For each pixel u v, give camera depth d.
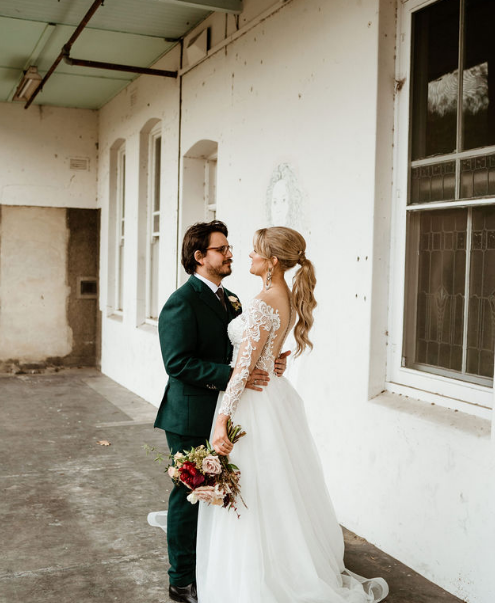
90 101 9.26
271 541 2.72
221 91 5.64
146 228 8.06
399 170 3.70
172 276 6.93
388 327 3.78
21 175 9.45
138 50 6.92
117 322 8.88
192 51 6.11
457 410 3.29
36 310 9.63
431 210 3.53
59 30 6.36
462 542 3.05
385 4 3.65
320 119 4.17
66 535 3.82
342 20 3.94
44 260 9.64
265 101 4.87
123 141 8.95
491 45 3.13
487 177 3.17
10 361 9.54
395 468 3.49
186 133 6.48
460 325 3.35
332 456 4.04
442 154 3.45
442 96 3.45
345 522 3.91
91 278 9.88
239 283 5.30
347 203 3.90
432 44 3.51
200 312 2.94
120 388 8.48
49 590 3.15
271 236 2.84
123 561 3.48
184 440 2.92
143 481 4.80
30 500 4.38
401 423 3.44
